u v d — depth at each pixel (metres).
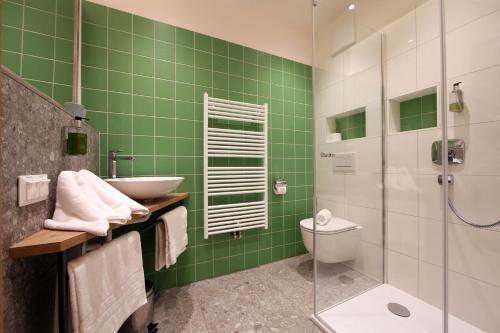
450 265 1.29
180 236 1.42
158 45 1.64
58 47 1.22
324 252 1.66
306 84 2.32
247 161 1.99
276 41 2.14
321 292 1.56
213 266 1.83
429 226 1.40
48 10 1.15
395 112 1.64
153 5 1.63
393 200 1.59
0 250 0.44
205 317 1.35
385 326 1.25
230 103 1.86
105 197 0.84
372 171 1.68
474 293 1.19
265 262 2.08
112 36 1.51
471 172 1.20
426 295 1.42
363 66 1.73
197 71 1.78
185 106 1.73
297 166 2.27
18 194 0.57
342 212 1.75
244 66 1.98
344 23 1.77
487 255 1.15
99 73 1.48
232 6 1.93
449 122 1.28
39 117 0.69
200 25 1.79
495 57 1.11
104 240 1.22
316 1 1.64
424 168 1.42
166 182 1.16
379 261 1.66
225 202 1.89
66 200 0.72
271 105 2.12
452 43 1.27
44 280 0.76
